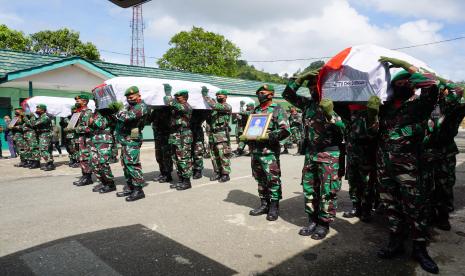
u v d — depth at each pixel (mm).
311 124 3699
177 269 3031
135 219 4465
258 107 4488
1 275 2953
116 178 7637
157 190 6211
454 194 5527
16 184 7133
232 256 3295
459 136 22375
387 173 3240
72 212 4848
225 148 6977
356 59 3307
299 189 6172
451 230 3949
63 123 11875
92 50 32094
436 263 3117
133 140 5410
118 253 3385
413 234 3113
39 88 14711
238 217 4512
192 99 6770
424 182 3615
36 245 3629
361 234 3863
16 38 27344
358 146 4191
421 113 3088
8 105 14094
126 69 16688
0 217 4688
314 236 3705
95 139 6031
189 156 6254
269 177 4316
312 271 2980
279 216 4543
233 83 21547
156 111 6773
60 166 9875
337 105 3750
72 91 15703
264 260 3205
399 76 3078
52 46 31047
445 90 3678
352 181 4395
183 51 42125
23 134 9828
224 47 43844
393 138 3150
